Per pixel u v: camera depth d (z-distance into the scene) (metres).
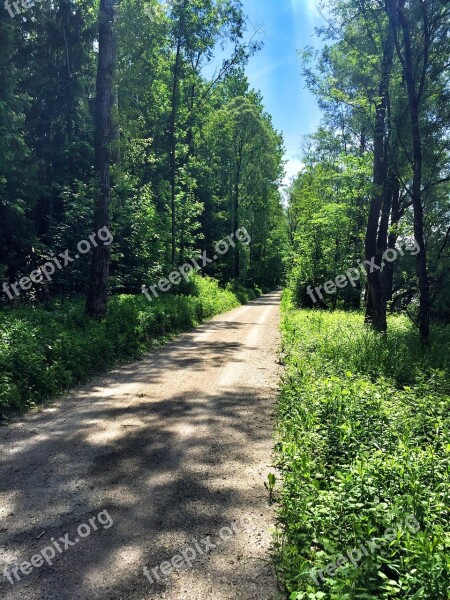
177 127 30.05
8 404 7.37
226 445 5.96
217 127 36.31
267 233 60.16
